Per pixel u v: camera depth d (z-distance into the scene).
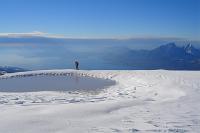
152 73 30.69
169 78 25.78
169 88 20.06
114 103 13.89
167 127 9.31
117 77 31.45
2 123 9.91
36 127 9.46
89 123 10.03
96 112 11.83
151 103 14.22
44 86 25.64
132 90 21.33
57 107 12.80
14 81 30.50
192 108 12.35
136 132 8.84
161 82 23.83
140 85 23.81
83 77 33.59
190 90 18.30
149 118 10.64
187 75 27.22
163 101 14.60
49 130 9.15
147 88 21.50
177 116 10.88
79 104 13.61
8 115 11.17
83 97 18.34
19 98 17.75
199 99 14.74
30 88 24.44
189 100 14.50
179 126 9.42
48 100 16.88
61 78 32.81
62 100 16.91
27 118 10.62
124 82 27.34
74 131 9.03
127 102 14.34
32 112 11.76
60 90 22.73
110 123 10.02
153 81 25.08
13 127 9.43
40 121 10.21
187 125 9.54
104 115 11.34
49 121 10.24
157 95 18.05
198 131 8.85
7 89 23.95
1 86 26.05
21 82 29.30
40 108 12.66
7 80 31.86
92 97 18.33
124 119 10.59
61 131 9.04
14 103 15.47
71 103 14.89
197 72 30.27
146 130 9.02
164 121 10.12
